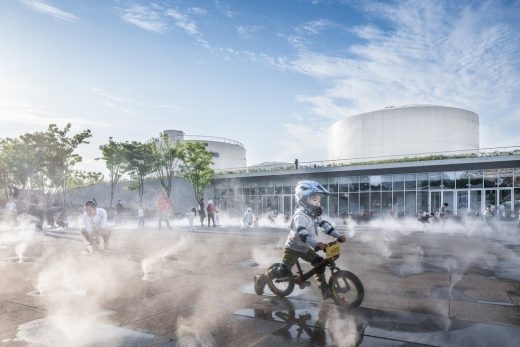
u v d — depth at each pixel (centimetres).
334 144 5809
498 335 397
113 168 4141
